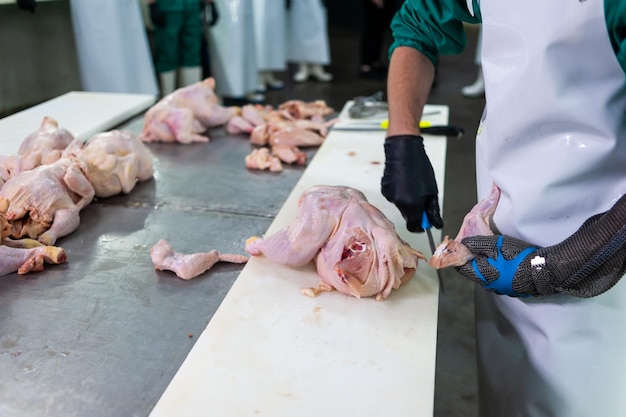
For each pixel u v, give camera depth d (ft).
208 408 2.57
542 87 2.82
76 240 4.19
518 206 3.16
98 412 2.61
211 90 6.82
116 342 3.09
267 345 2.98
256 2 16.39
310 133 6.33
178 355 3.00
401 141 3.90
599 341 3.34
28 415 2.59
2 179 4.70
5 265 3.64
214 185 5.33
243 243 4.25
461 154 13.99
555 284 2.90
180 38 12.96
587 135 2.86
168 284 3.66
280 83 18.74
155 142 6.44
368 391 2.69
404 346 3.01
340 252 3.39
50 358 2.95
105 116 6.61
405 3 4.16
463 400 6.82
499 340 4.18
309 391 2.68
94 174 4.71
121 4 10.07
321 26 18.65
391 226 3.60
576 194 3.01
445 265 3.19
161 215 4.67
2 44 8.07
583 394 3.42
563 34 2.66
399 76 4.14
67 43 9.79
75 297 3.49
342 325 3.17
